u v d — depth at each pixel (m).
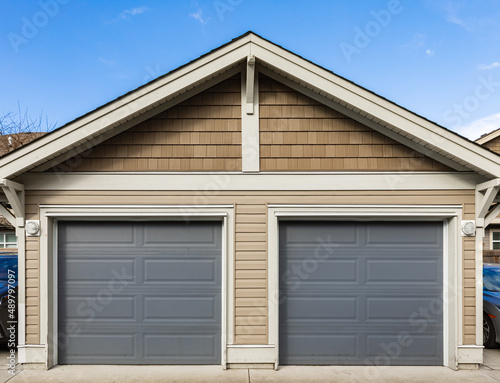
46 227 4.93
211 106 5.04
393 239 5.16
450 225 5.05
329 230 5.16
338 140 5.04
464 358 4.85
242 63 4.98
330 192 5.01
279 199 5.01
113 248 5.12
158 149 5.01
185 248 5.12
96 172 4.97
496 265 6.79
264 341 4.89
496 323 5.59
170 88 4.67
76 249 5.09
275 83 5.07
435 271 5.12
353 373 4.74
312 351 5.06
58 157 4.94
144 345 5.05
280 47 4.67
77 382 4.43
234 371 4.77
